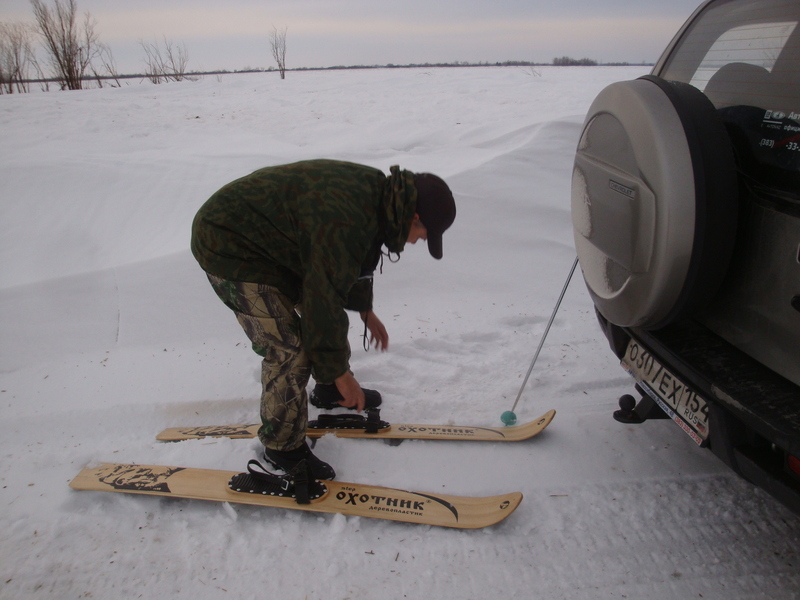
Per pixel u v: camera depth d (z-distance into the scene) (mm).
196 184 5145
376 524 1999
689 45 2223
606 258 2029
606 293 2059
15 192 4602
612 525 2004
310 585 1746
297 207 1733
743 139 1795
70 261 3939
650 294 1749
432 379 2988
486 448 2439
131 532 1946
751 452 1606
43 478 2191
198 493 2061
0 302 3371
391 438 2477
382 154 6375
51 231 4199
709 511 2064
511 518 2035
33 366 2986
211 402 2742
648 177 1688
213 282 1916
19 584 1732
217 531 1952
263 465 2283
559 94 11773
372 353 3215
